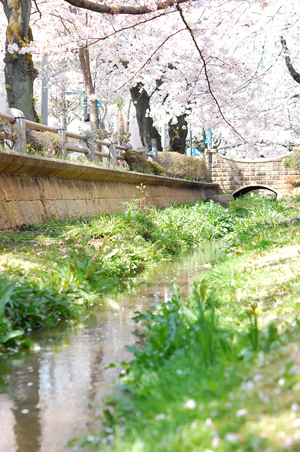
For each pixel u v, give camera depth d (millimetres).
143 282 7355
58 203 11453
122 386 2723
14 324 4488
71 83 34312
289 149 40500
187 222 14891
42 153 11586
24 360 3744
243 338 3035
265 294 4930
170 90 24625
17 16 13523
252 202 25328
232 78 19031
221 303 4883
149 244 10508
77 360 3709
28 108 13641
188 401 2119
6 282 4723
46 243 8391
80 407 2855
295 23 19062
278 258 7145
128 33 22578
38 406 2881
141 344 4047
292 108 33625
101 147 17344
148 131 26938
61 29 21562
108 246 9086
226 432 1860
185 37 19391
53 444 2424
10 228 9148
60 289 5547
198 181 29297
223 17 18641
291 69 17797
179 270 8602
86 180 13445
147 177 18156
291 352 2484
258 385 2156
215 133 44375
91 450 2330
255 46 23000
